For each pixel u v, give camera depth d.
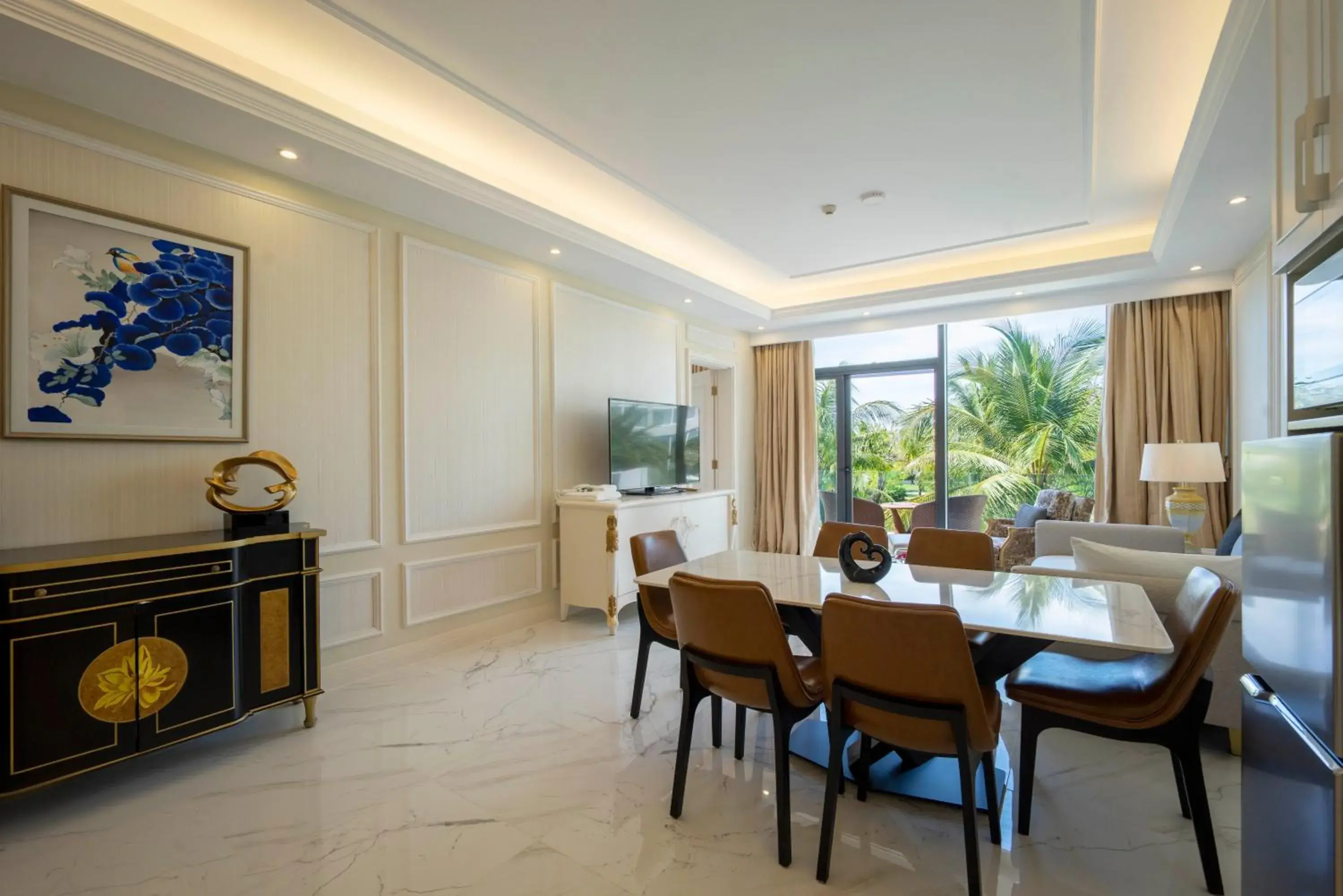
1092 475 5.70
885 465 6.69
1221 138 2.61
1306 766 1.04
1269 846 1.19
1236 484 4.54
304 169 2.91
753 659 1.84
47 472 2.30
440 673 3.28
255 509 2.63
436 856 1.80
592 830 1.93
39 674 1.90
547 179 3.67
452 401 3.73
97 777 2.24
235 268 2.79
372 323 3.33
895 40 2.39
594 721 2.70
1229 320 4.65
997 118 2.95
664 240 4.71
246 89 2.39
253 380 2.86
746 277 5.68
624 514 4.21
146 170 2.54
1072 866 1.75
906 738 1.66
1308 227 1.12
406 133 3.15
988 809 1.89
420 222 3.57
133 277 2.49
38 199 2.26
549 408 4.39
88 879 1.71
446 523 3.69
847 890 1.66
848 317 6.04
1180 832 1.91
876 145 3.22
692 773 2.27
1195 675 1.66
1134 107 2.86
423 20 2.29
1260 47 2.03
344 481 3.20
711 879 1.71
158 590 2.15
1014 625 1.79
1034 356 5.94
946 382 6.31
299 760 2.36
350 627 3.21
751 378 7.02
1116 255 4.70
